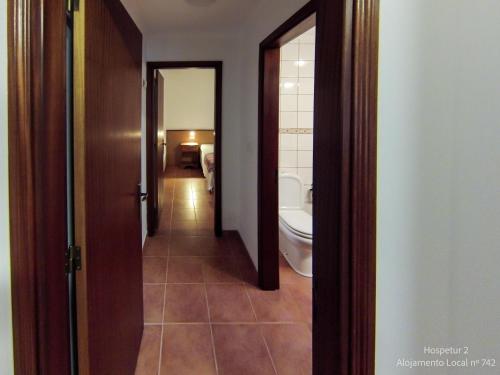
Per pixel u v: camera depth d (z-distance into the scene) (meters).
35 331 0.78
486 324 0.76
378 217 0.79
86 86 1.09
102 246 1.28
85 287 1.11
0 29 0.73
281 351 2.04
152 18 3.46
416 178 0.79
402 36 0.77
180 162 9.24
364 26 0.76
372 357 0.81
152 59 4.02
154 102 4.22
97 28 1.19
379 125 0.77
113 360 1.43
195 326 2.29
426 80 0.78
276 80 2.70
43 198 0.79
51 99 0.82
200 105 9.18
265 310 2.51
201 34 3.96
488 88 0.74
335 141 0.81
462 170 0.77
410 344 0.82
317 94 0.92
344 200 0.79
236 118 4.18
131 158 1.79
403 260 0.80
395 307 0.81
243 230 3.97
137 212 1.97
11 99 0.73
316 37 0.93
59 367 0.90
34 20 0.75
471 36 0.75
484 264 0.75
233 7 3.17
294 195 3.57
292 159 3.56
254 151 3.21
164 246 3.89
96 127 1.20
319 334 0.93
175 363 1.92
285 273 3.18
